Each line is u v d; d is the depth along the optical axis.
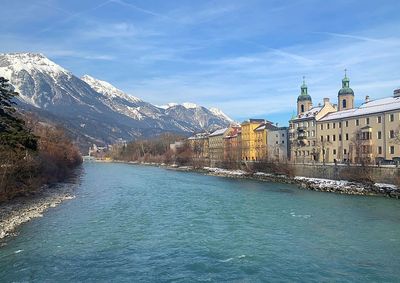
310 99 150.75
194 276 29.11
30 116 130.62
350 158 100.06
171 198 69.50
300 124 128.38
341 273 29.27
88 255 33.84
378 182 76.25
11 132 57.03
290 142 134.25
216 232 42.03
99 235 40.72
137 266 31.23
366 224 45.09
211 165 168.50
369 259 32.28
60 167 106.75
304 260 32.22
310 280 28.03
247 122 169.88
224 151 178.25
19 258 32.78
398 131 89.56
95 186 91.56
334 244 36.69
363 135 98.75
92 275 29.25
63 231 42.31
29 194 65.94
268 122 169.38
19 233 41.03
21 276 28.84
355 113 104.88
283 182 98.50
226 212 53.94
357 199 65.69
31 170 71.12
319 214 51.66
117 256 33.69
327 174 92.31
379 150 95.44
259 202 63.09
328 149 114.31
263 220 48.00
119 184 97.44
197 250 35.38
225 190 82.06
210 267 30.94
